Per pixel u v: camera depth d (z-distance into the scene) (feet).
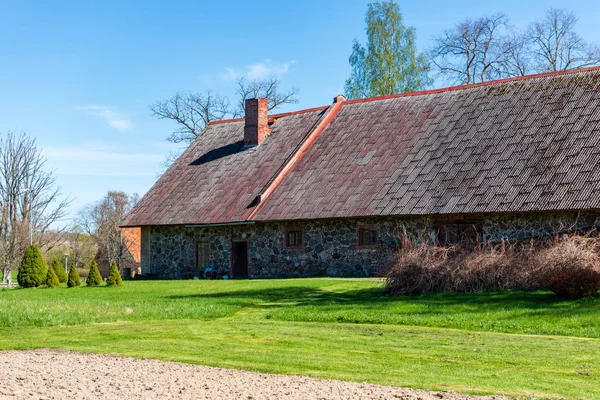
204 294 76.69
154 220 119.44
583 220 79.30
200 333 47.44
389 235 94.73
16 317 54.29
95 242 222.07
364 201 96.12
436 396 28.09
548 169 84.84
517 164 88.12
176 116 173.68
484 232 86.99
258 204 107.86
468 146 95.66
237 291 77.25
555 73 100.12
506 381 31.17
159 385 30.12
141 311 59.00
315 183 105.60
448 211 87.20
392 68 165.07
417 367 34.78
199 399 27.45
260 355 38.55
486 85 105.70
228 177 120.47
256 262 108.58
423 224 91.56
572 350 38.65
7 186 147.43
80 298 77.41
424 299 61.11
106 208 236.22
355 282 80.18
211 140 134.82
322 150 112.68
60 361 36.58
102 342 43.88
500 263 63.77
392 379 31.76
